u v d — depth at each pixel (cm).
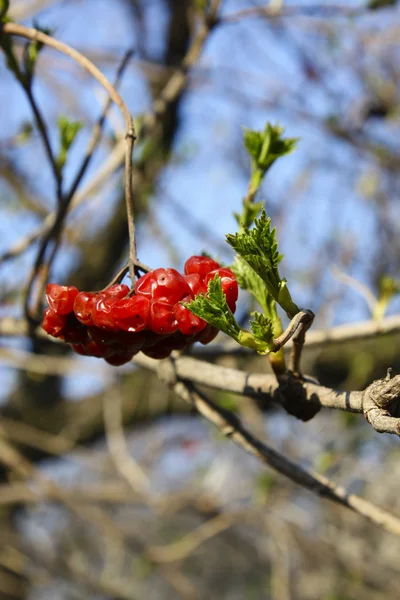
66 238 434
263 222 125
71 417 535
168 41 524
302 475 168
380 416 115
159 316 132
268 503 424
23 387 536
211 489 505
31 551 530
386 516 161
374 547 505
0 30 191
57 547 552
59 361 372
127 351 145
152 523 622
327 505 476
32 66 196
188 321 131
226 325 124
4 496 440
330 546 466
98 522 437
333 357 460
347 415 382
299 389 145
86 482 557
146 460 525
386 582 480
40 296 233
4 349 360
